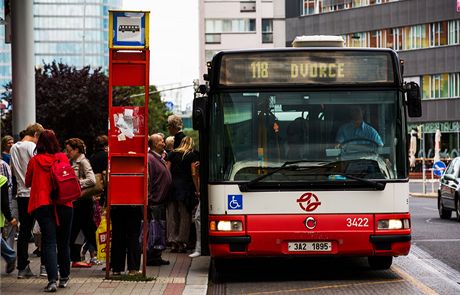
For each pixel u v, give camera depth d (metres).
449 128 75.38
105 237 14.56
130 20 12.91
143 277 13.18
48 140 12.00
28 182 12.06
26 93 22.14
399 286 12.93
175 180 16.66
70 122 60.09
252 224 13.08
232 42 106.81
